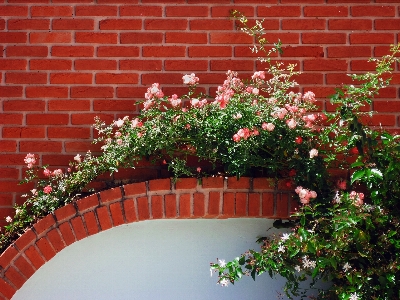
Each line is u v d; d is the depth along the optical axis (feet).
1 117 11.35
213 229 11.19
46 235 10.73
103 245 11.23
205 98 11.21
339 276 9.65
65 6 11.36
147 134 10.44
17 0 11.36
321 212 10.00
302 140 10.23
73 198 10.93
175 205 10.73
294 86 11.27
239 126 10.19
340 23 11.27
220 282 10.07
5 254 10.66
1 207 11.27
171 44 11.33
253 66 11.28
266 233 11.10
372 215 9.68
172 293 11.12
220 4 11.33
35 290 11.16
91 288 11.16
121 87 11.32
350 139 9.80
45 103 11.35
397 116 11.16
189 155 11.09
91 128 11.32
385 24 11.25
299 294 11.00
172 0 11.34
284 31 11.30
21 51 11.35
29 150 11.32
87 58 11.35
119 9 11.35
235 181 10.67
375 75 10.23
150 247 11.21
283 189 10.62
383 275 9.42
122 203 10.73
